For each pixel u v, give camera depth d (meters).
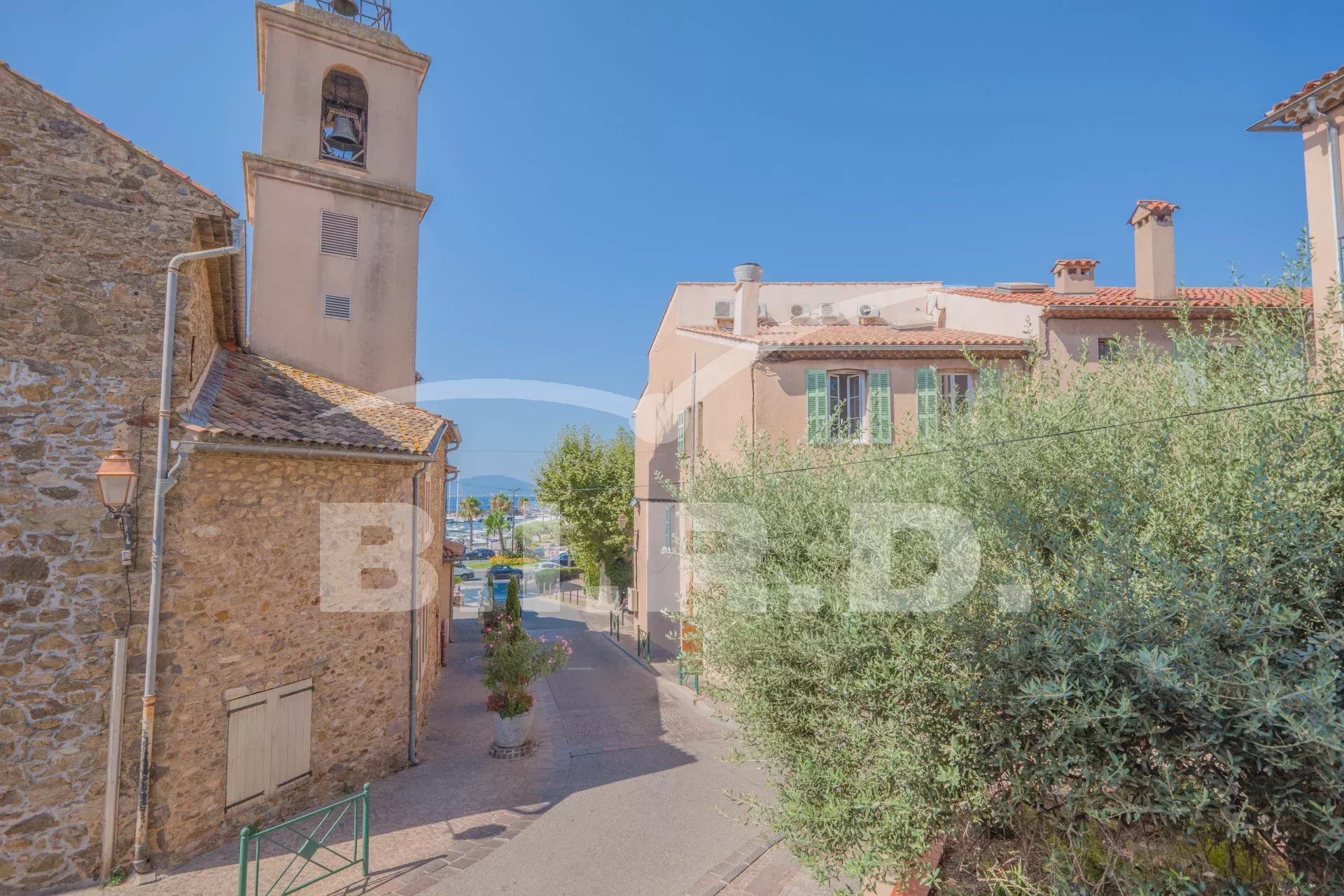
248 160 13.06
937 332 14.87
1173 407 4.74
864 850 4.45
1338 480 3.36
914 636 4.46
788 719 5.55
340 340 13.62
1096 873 3.75
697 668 7.26
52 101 7.34
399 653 10.62
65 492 7.04
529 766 10.59
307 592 9.03
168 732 7.34
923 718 4.28
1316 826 2.85
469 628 24.95
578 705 14.27
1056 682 3.35
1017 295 15.01
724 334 15.66
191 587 7.59
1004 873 4.14
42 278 7.14
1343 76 8.42
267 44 13.63
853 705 4.84
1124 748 3.47
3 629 6.73
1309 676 2.88
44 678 6.84
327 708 9.27
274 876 7.17
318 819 8.66
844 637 4.99
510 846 7.94
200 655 7.66
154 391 7.49
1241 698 2.91
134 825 7.16
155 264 7.64
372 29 14.68
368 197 14.10
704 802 9.12
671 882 7.11
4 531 6.79
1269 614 3.01
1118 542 3.61
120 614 7.16
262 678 8.34
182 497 7.55
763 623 5.77
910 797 4.13
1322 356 4.03
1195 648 3.12
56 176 7.29
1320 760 2.77
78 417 7.16
